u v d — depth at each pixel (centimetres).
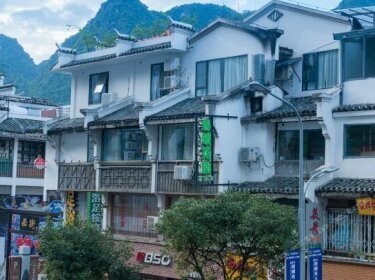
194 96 2839
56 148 3316
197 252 1895
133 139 2891
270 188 2275
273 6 2711
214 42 2777
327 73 2506
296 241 1795
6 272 2895
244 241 1786
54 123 3375
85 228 2217
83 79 3369
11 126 4262
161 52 2895
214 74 2770
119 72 3184
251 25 2686
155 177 2709
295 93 2586
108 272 2175
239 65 2673
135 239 2858
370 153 2203
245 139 2522
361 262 2092
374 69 2244
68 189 3170
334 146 2281
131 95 3109
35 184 4406
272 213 1759
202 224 1791
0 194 4275
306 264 1995
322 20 2544
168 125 2716
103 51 3219
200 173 2431
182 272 2156
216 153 2456
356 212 2155
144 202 2894
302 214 1805
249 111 2530
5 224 3694
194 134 2594
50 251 2125
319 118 2242
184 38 2864
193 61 2858
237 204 1808
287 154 2447
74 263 2122
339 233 2197
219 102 2450
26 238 3428
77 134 3216
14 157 4344
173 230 1797
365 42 2266
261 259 1830
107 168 2942
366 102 2248
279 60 2603
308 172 2328
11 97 4878
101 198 3059
